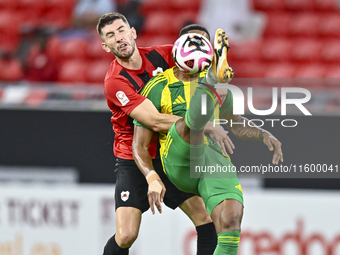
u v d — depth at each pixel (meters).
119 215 12.61
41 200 18.14
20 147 19.00
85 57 26.17
